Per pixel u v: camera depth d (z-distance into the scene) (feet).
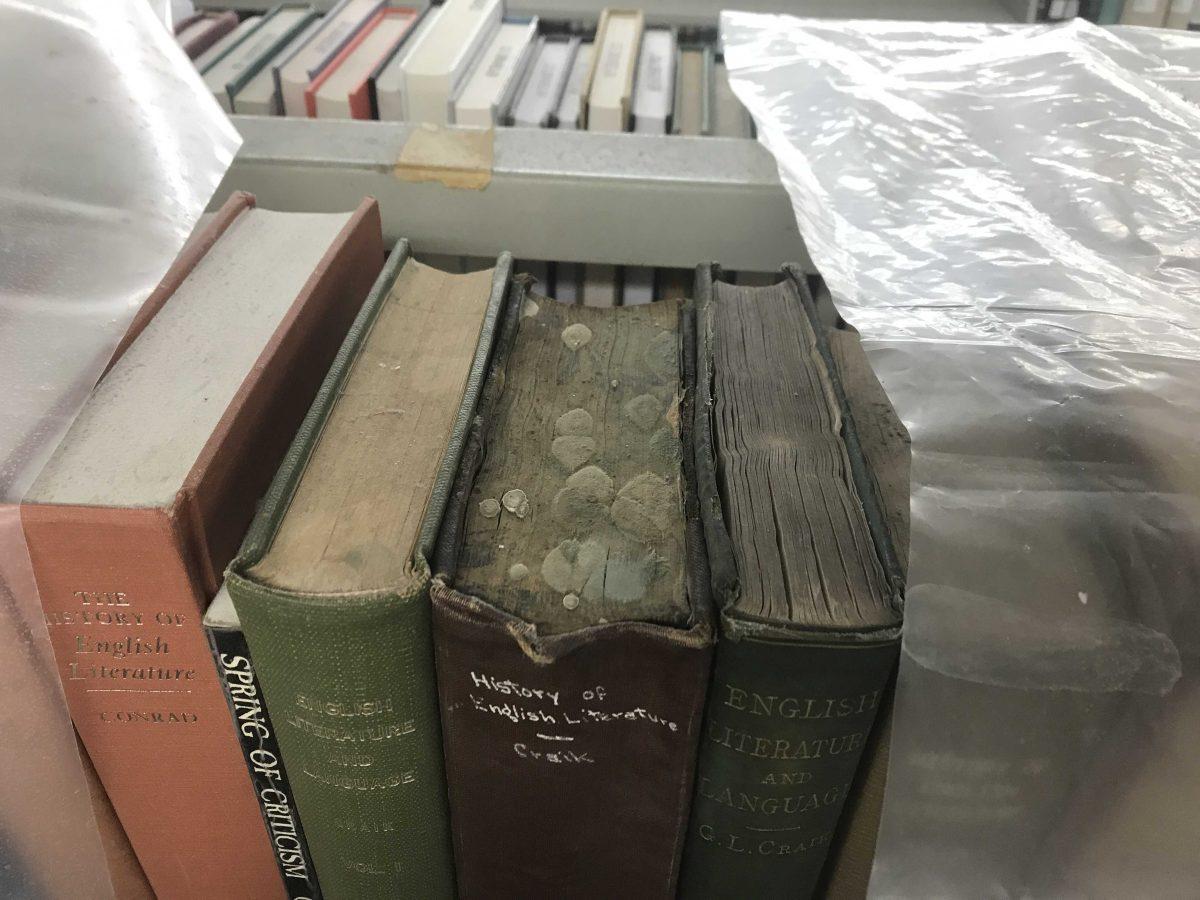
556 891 1.77
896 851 1.60
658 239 2.27
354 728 1.51
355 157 2.22
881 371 1.55
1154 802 1.49
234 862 1.86
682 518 1.60
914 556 1.42
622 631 1.35
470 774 1.60
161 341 1.74
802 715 1.43
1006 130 2.07
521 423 1.79
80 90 1.63
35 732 1.52
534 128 2.31
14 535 1.37
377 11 3.04
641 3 3.16
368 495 1.58
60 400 1.44
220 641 1.47
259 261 1.99
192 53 2.81
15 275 1.51
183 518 1.39
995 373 1.55
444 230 2.31
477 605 1.37
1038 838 1.57
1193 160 1.98
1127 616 1.40
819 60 2.27
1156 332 1.61
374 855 1.71
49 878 1.65
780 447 1.70
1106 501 1.44
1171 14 2.66
